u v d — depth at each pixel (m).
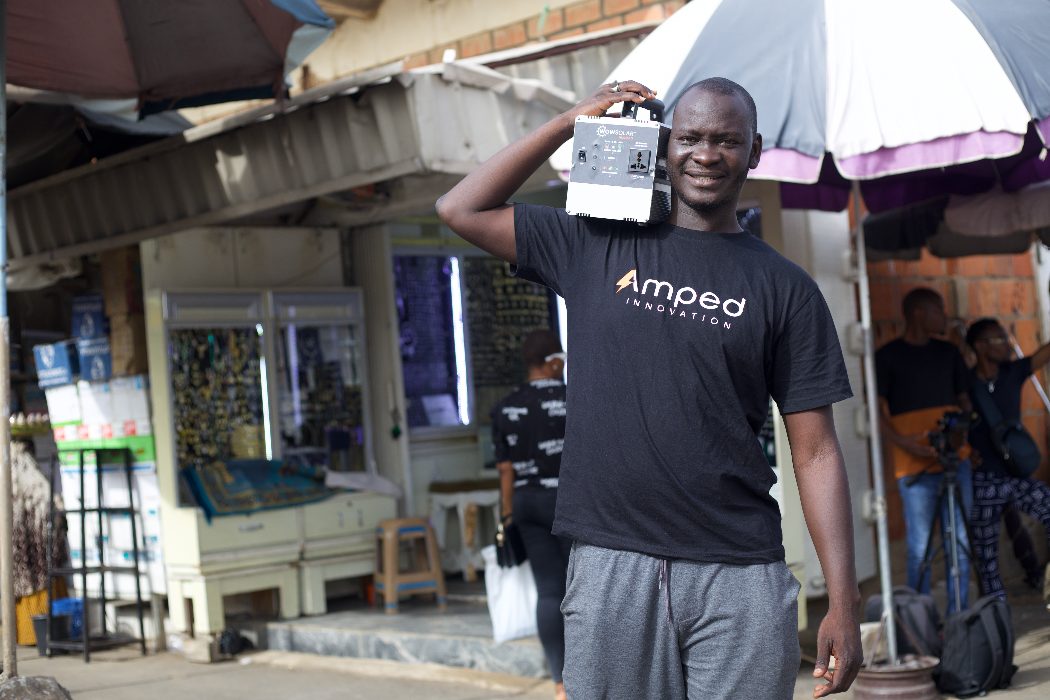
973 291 8.70
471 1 7.78
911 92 4.45
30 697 4.63
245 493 7.54
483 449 9.04
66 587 8.46
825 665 2.48
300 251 8.20
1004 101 4.35
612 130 2.52
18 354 9.69
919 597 5.73
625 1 7.00
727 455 2.45
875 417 5.44
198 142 6.76
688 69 4.76
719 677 2.46
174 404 7.52
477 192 2.64
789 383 2.51
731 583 2.44
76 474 8.27
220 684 6.70
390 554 7.64
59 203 7.78
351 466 8.25
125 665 7.38
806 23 4.70
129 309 7.70
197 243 7.75
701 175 2.48
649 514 2.45
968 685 5.42
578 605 2.51
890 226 7.30
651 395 2.45
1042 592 7.98
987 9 4.66
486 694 5.98
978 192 6.70
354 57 8.48
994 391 6.97
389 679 6.48
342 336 8.24
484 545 8.75
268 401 7.85
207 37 6.09
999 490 6.88
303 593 7.68
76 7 5.82
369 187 7.57
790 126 4.54
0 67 4.96
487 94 6.04
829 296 7.22
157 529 7.67
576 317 2.56
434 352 8.80
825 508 2.50
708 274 2.48
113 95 6.68
